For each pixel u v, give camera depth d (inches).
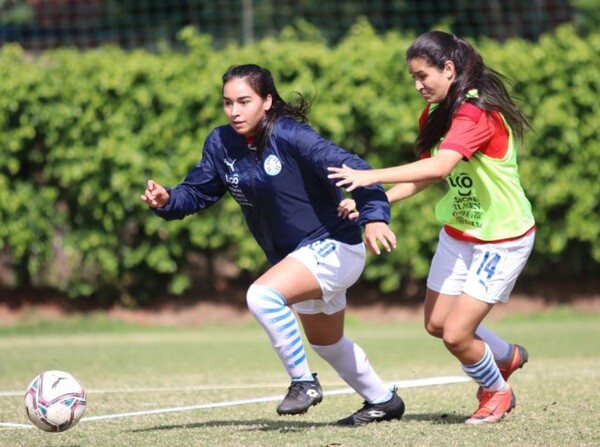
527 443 645.9
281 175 689.0
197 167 732.0
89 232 1804.9
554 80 1777.8
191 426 750.5
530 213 741.3
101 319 1838.1
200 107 1772.9
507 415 770.8
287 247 706.8
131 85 1764.3
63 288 1861.5
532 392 916.6
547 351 1336.1
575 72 1782.7
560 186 1780.3
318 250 685.9
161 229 1800.0
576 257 1872.5
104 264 1811.0
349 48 1804.9
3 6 2527.1
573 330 1635.1
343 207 644.7
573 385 961.5
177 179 1769.2
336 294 705.0
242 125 685.3
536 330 1644.9
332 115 1768.0
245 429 727.7
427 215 1785.2
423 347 1419.8
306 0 2481.5
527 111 1779.0
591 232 1807.3
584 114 1791.3
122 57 1793.8
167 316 1862.7
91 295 1893.5
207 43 1815.9
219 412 836.6
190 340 1611.7
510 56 1788.9
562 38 1800.0
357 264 703.1
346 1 2482.8
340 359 734.5
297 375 680.4
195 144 1770.4
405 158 1823.3
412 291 1897.1
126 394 971.9
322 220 697.0
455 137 698.2
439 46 715.4
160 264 1812.3
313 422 770.2
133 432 720.3
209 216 1787.6
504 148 727.1
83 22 2482.8
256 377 1128.8
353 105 1781.5
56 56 1797.5
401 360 1266.0
